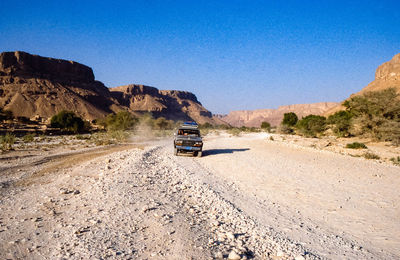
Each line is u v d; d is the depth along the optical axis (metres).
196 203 6.20
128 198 5.93
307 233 4.85
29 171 9.68
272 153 19.48
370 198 7.63
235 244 4.00
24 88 159.25
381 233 5.04
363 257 3.94
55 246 3.60
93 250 3.46
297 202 7.00
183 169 10.66
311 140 33.69
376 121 33.03
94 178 8.24
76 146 21.45
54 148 19.36
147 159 12.55
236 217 5.30
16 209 5.20
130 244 3.73
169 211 5.30
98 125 85.06
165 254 3.47
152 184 7.59
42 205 5.45
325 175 11.16
